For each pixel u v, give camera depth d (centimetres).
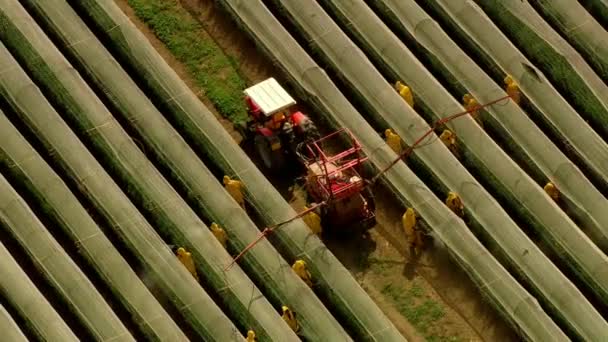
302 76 5378
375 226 5034
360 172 4956
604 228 4978
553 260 4941
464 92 5409
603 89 5428
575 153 5262
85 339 4631
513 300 4700
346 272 4781
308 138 5016
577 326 4681
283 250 4891
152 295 4697
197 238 4850
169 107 5294
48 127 5112
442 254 4925
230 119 5372
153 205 4950
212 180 5025
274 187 5138
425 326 4756
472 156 5162
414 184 5012
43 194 4934
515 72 5447
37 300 4622
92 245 4794
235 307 4703
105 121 5156
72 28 5475
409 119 5225
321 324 4634
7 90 5225
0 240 4862
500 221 4925
